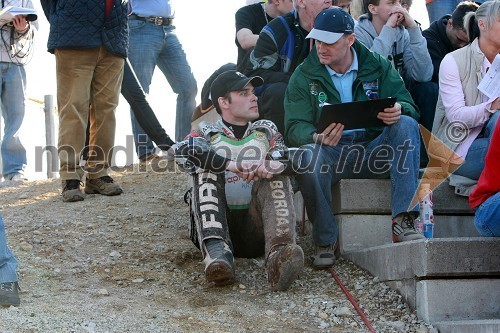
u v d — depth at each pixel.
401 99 5.83
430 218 5.61
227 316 4.75
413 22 6.54
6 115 8.27
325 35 5.64
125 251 5.91
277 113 6.30
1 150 8.30
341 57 5.74
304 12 6.49
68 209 6.93
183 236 6.25
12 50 8.06
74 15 6.95
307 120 5.76
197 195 5.27
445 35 6.91
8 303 4.67
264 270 5.57
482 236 5.09
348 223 5.71
